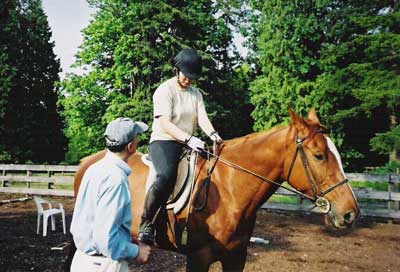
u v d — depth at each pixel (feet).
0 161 105.60
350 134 82.58
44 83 114.73
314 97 78.95
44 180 49.44
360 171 85.87
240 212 12.09
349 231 30.45
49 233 28.66
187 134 12.11
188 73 12.45
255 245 25.75
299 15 79.92
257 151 12.28
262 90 91.25
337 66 78.84
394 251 24.63
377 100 61.72
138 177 13.60
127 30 86.69
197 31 91.40
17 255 22.52
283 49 81.10
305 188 11.80
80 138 142.72
